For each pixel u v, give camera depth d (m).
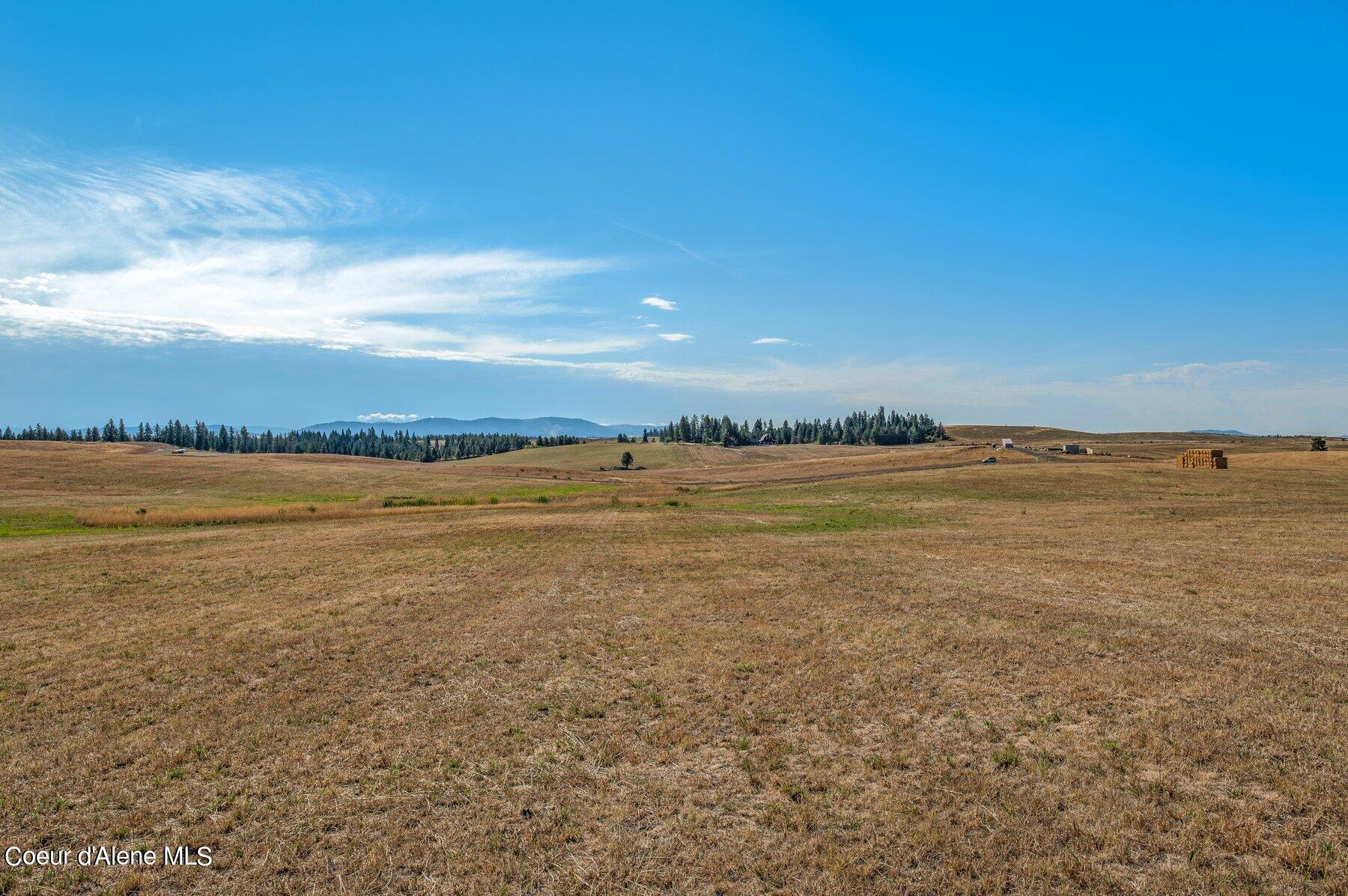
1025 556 23.58
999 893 5.58
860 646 12.64
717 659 12.08
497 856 6.20
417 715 9.64
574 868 6.01
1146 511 39.25
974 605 15.91
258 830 6.67
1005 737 8.51
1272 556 21.73
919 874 5.84
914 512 44.03
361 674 11.50
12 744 8.73
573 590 19.20
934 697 9.92
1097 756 7.87
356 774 7.80
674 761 8.09
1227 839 6.16
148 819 6.87
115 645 13.57
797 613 15.52
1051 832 6.37
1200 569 19.81
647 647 12.96
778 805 6.98
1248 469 68.69
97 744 8.69
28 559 27.02
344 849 6.33
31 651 13.23
